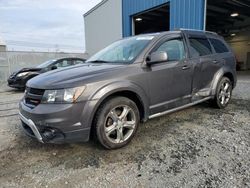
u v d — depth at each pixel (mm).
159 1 10461
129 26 12844
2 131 4020
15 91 9664
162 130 3686
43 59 16484
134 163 2691
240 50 23656
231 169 2455
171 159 2738
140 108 3375
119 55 3701
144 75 3266
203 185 2195
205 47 4473
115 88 2936
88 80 2797
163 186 2215
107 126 2967
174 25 9812
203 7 8508
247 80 10438
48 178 2457
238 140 3191
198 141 3217
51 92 2701
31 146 3289
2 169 2678
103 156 2900
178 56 3824
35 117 2686
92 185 2297
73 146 3217
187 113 4551
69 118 2643
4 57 14766
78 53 18250
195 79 4078
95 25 17625
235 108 4871
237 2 12500
